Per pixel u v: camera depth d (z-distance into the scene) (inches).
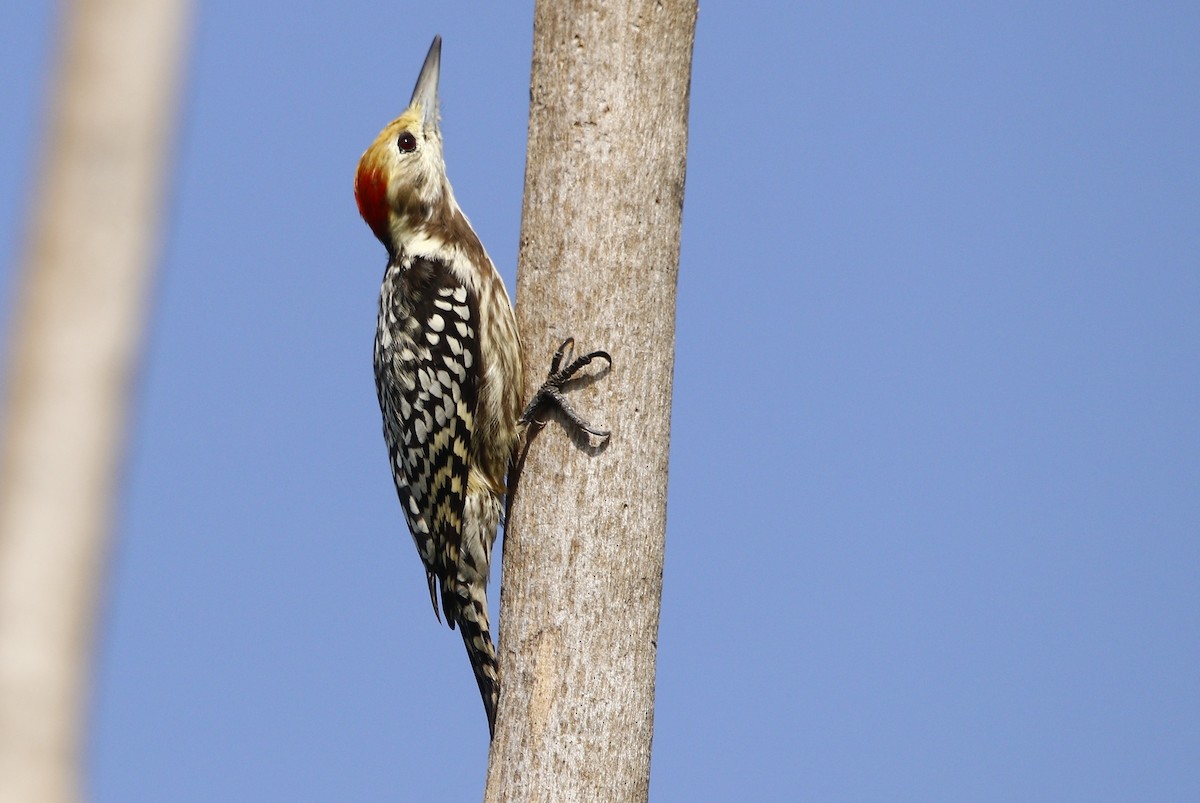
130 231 164.6
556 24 450.9
